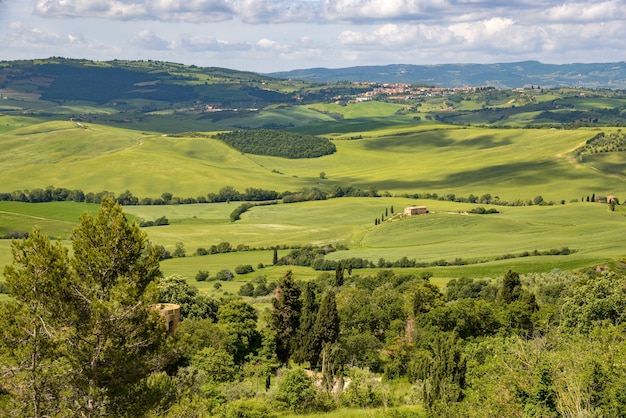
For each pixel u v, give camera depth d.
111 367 45.25
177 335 50.53
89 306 45.62
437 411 53.75
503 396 45.06
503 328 96.69
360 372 77.25
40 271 44.38
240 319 98.38
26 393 42.00
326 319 92.00
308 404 67.69
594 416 37.50
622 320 76.06
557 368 43.09
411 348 92.94
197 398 49.59
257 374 85.06
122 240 47.91
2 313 44.25
